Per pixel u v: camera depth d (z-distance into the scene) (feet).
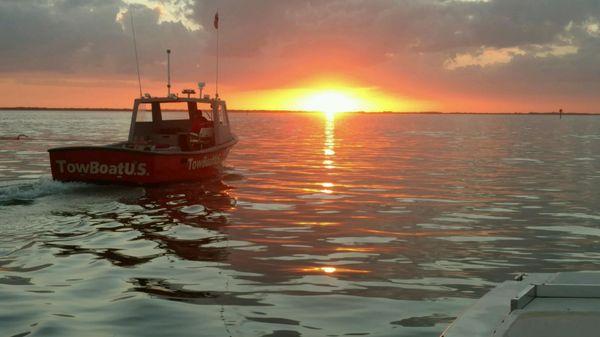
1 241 29.81
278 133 206.80
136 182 47.32
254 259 27.14
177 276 24.11
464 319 9.71
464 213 40.86
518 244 31.01
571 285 10.35
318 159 89.66
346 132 223.71
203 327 18.25
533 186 57.47
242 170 70.85
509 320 9.31
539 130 283.18
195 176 54.65
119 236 31.40
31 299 20.88
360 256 27.99
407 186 56.34
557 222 37.58
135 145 54.75
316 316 19.40
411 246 30.27
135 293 21.68
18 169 68.18
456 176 66.49
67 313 19.44
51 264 25.68
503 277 24.54
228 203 43.57
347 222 36.94
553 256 28.48
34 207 38.91
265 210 40.93
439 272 25.22
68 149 46.42
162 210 39.37
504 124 442.50
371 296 21.67
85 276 23.90
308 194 49.70
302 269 25.45
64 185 46.96
